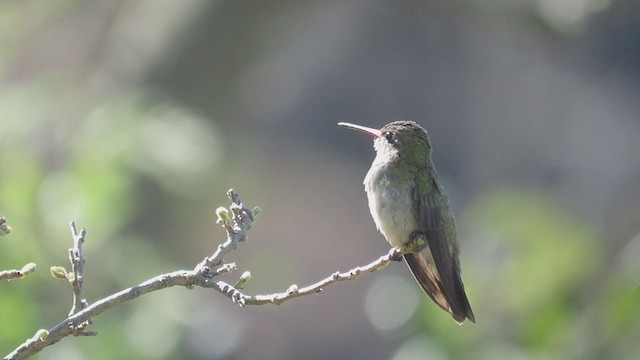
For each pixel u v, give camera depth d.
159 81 15.38
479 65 23.66
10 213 9.92
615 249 11.29
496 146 23.02
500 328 10.49
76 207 10.51
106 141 12.30
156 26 15.67
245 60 15.82
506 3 14.84
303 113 24.36
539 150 22.61
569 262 10.68
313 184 24.09
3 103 12.75
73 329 4.88
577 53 15.85
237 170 14.79
